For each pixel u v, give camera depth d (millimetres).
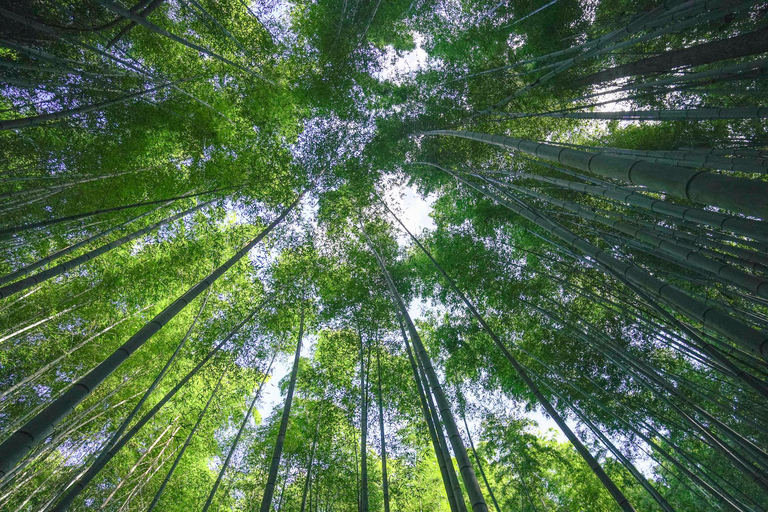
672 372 7160
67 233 7461
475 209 9258
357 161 9031
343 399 8086
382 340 8383
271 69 8781
